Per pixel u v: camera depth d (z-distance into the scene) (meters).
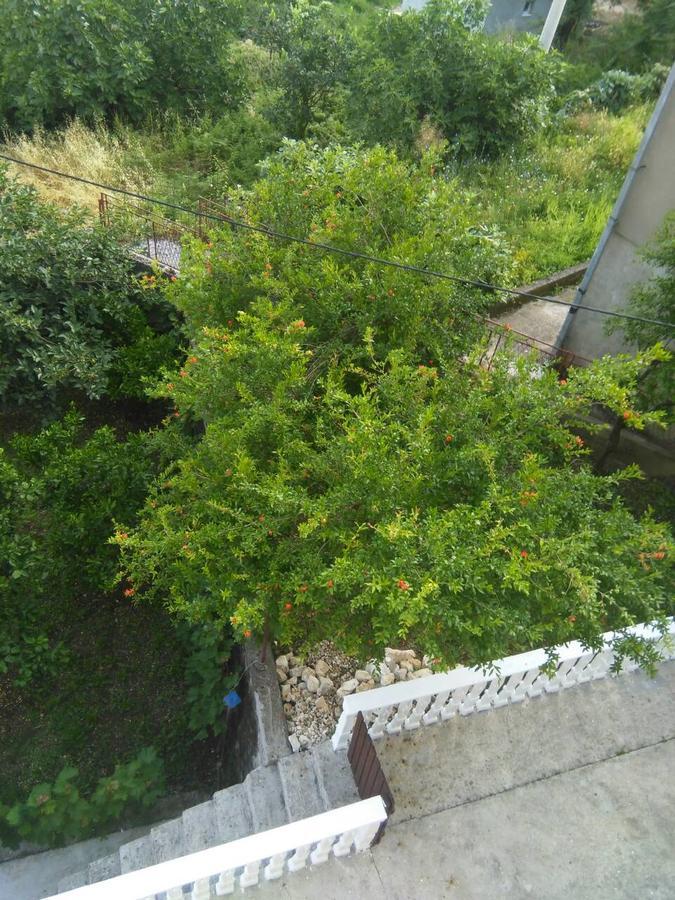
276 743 4.45
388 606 3.12
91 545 6.12
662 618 3.49
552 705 4.59
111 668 6.09
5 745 5.49
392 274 5.20
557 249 10.38
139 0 11.21
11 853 4.96
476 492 3.94
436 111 11.09
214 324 5.62
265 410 4.20
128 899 3.04
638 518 6.93
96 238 7.98
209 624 5.17
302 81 11.80
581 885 3.72
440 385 4.51
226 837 4.18
